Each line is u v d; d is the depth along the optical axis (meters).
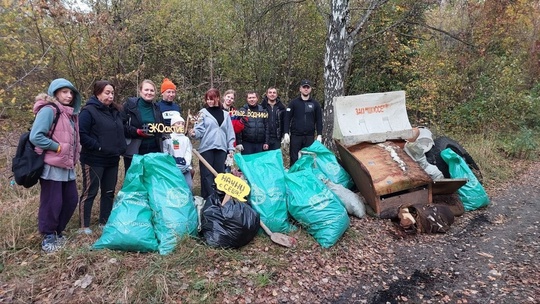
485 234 4.36
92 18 6.68
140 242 3.24
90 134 3.53
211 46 8.77
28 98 6.66
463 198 5.07
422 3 9.76
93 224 3.91
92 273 2.97
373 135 4.95
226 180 3.66
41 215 3.29
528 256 3.82
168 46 8.67
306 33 9.11
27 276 2.95
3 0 5.58
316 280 3.27
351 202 4.51
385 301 3.05
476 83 9.77
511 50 10.95
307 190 4.01
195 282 2.99
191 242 3.37
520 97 10.07
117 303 2.70
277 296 3.00
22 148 3.12
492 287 3.25
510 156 8.31
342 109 5.07
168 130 4.08
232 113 5.01
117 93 7.41
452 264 3.66
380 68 10.21
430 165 5.04
